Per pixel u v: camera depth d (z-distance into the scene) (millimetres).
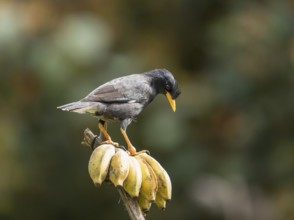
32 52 13094
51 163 14414
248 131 14656
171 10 15711
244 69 14531
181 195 14555
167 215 14695
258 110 14562
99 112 8992
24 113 14094
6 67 13250
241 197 14750
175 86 9555
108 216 14891
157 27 15719
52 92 13250
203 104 14500
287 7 14695
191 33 15742
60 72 13055
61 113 13711
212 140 14758
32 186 14586
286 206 14625
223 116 14648
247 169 14656
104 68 13555
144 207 7328
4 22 12898
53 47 13070
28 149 14234
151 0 15547
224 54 14711
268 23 14500
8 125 14133
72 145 14188
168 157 14219
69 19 13320
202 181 14555
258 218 14648
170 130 13688
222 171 14648
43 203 14758
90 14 14305
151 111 13727
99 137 8312
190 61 15750
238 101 14609
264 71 14453
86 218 14852
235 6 15211
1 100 14008
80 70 13281
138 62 14328
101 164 7156
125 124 9172
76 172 14484
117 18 15266
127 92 9180
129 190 7137
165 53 15469
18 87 13711
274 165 14398
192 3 15625
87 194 14766
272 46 14422
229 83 14531
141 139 13727
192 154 14289
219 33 14766
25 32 13094
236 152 14750
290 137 14484
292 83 14391
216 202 14641
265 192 14789
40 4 13461
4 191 14453
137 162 7258
